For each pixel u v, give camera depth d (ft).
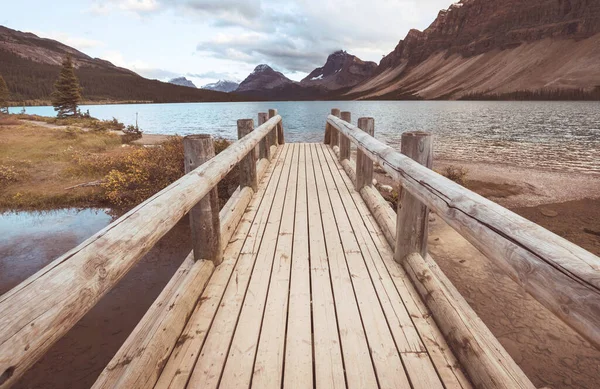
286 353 5.51
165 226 4.28
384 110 226.79
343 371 5.13
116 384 4.17
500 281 13.50
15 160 34.17
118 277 3.06
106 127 82.64
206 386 4.83
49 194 24.44
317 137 73.41
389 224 10.23
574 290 2.28
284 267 8.43
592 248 18.29
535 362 9.33
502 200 27.32
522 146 58.18
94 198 24.04
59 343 9.48
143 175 24.41
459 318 5.65
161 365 5.04
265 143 21.03
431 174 5.63
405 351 5.49
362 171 14.67
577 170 37.99
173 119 166.50
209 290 7.30
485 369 4.59
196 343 5.69
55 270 2.55
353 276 7.93
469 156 47.96
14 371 1.98
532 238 2.83
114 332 10.02
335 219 11.78
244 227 11.06
